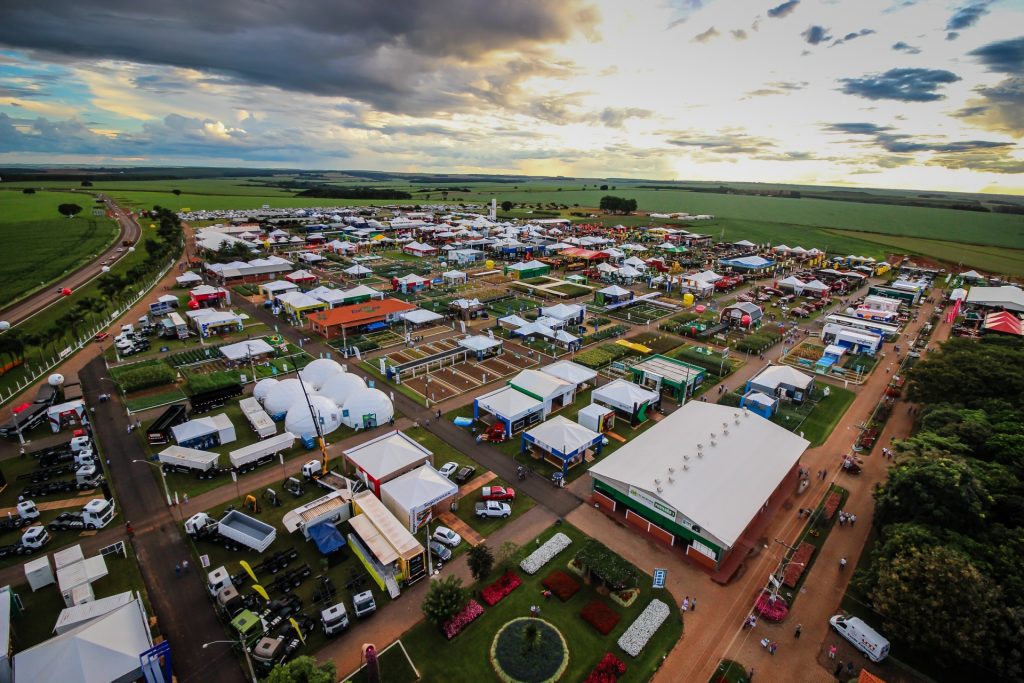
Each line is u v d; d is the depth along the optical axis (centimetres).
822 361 8294
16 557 4172
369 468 4938
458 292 12638
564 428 5547
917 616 3275
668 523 4384
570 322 10138
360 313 9544
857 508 4966
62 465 5325
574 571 4131
